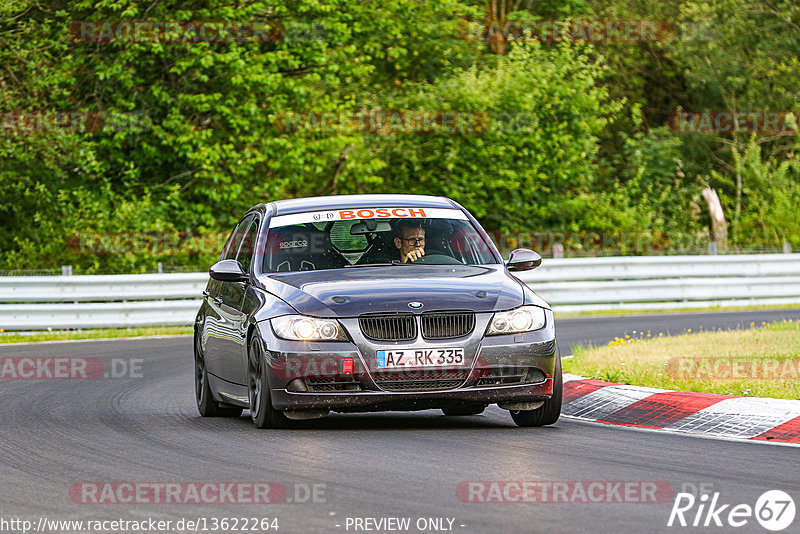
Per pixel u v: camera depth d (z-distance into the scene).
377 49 124.44
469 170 112.06
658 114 153.12
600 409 35.25
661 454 27.31
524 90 111.19
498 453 27.44
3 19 95.00
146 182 104.12
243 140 102.44
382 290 31.33
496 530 19.31
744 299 92.31
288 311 31.22
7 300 76.19
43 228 96.38
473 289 31.75
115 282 77.75
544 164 114.31
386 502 21.66
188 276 79.31
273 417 31.56
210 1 103.06
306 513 20.78
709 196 130.00
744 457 26.88
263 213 36.62
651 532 19.17
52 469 26.08
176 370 51.75
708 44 144.00
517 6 147.75
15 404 40.06
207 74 103.25
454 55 132.88
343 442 29.33
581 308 87.25
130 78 98.44
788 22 144.75
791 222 129.38
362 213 35.88
